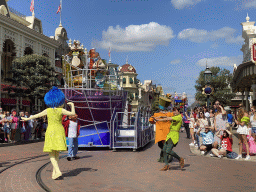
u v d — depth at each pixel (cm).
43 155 1059
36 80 2748
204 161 881
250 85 2288
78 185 561
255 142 997
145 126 1479
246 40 3941
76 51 1430
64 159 952
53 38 4122
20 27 3206
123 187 544
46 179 617
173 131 724
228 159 927
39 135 1836
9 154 1085
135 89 6569
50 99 627
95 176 651
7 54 3133
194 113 1392
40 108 3706
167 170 721
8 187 549
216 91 4350
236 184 569
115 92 1300
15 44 3162
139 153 1114
